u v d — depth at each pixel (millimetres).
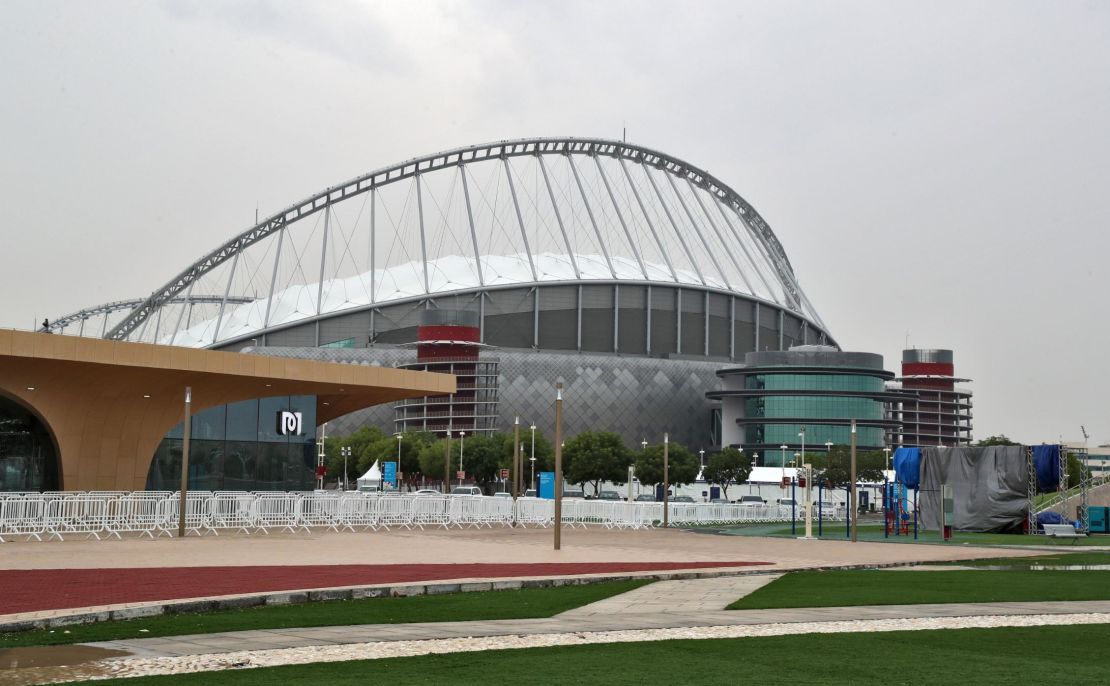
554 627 20094
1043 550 51375
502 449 157125
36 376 52281
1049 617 22266
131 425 57438
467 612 22406
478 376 197500
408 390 65750
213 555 36000
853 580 31438
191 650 17016
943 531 64375
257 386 62000
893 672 15570
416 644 17781
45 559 33500
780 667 15898
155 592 24312
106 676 14617
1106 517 78875
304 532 51438
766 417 199000
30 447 56844
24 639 18141
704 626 20438
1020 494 74625
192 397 59562
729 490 154000
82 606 21594
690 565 35438
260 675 14781
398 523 59031
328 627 19891
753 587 28719
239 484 64438
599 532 60656
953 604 24734
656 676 15023
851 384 199500
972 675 15367
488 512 64062
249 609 22594
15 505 43656
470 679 14617
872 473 155375
